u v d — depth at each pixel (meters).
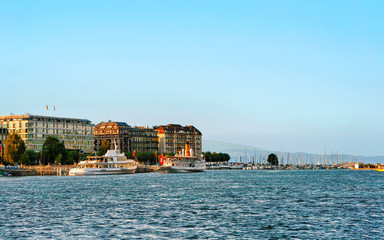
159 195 127.50
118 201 112.44
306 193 133.38
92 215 88.94
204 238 67.75
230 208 98.00
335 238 67.06
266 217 85.31
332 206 100.56
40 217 86.81
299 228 74.44
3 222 81.38
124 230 73.62
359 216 85.69
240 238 67.62
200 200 113.94
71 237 68.69
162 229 74.25
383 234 69.38
